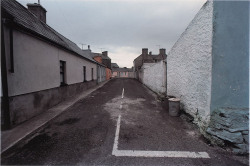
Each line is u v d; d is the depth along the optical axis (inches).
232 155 113.5
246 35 138.7
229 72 139.3
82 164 102.0
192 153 116.2
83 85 495.5
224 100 139.9
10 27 156.9
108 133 154.3
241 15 137.9
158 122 188.9
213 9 137.7
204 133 145.3
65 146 126.3
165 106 251.9
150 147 125.3
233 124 124.2
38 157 109.7
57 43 275.0
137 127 171.6
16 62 171.5
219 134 127.6
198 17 167.3
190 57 191.8
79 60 448.1
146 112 236.5
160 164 102.5
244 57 139.1
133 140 138.3
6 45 155.5
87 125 177.6
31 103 200.1
